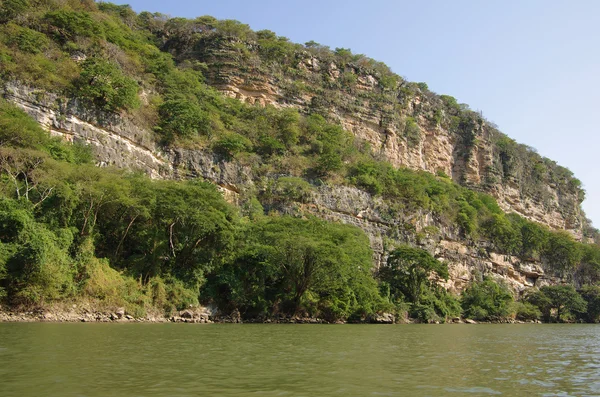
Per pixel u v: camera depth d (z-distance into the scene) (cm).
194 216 4575
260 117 8144
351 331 3809
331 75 10238
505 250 9831
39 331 2633
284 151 7838
